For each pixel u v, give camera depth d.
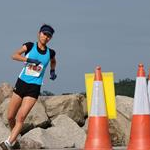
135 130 10.41
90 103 10.62
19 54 12.12
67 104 22.17
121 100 21.45
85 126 21.95
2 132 17.58
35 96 12.14
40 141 16.78
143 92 10.46
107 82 10.50
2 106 20.55
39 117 20.28
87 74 10.66
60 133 18.11
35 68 12.07
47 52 12.23
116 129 20.41
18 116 12.06
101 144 10.34
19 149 16.44
